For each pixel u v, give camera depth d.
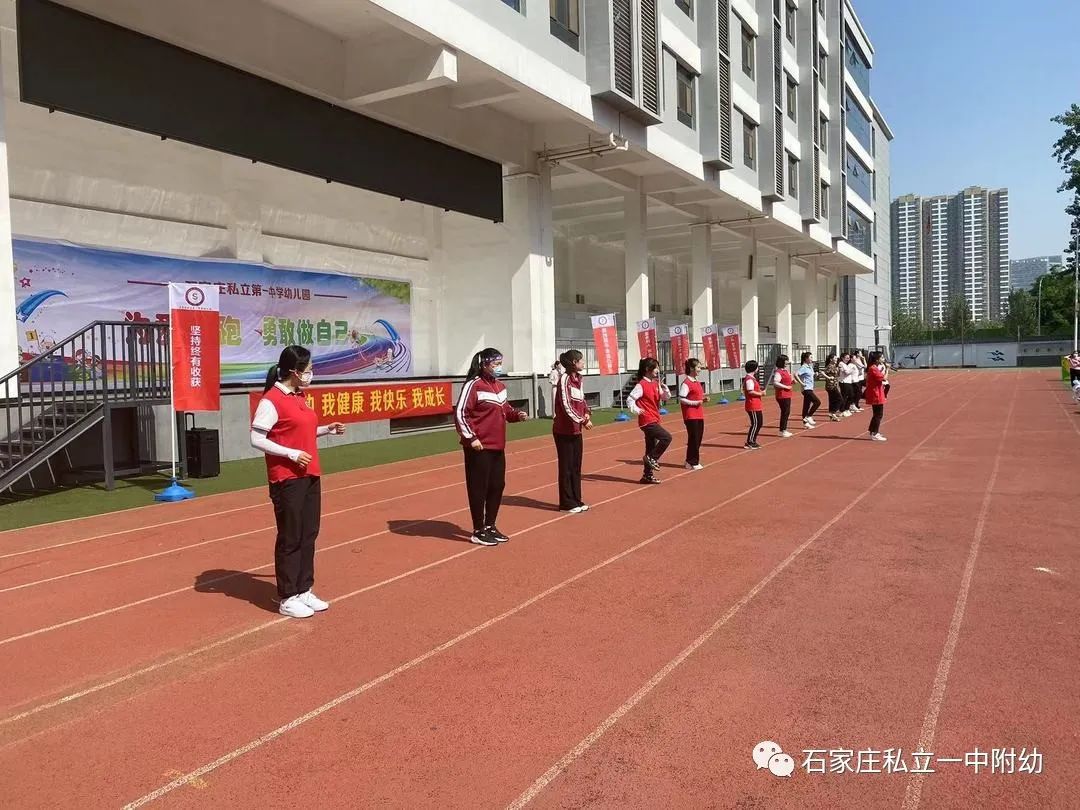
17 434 10.22
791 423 19.36
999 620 4.80
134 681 4.23
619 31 19.25
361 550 7.04
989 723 3.52
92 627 5.11
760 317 56.53
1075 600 5.14
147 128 12.00
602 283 36.00
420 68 14.29
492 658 4.43
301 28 14.21
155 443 12.25
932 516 7.86
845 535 7.15
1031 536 6.92
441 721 3.68
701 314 31.42
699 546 6.89
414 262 21.34
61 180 13.41
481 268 21.80
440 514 8.68
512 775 3.19
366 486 10.69
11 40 12.48
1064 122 40.81
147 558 6.92
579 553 6.76
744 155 29.55
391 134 16.89
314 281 18.30
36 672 4.39
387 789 3.11
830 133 42.34
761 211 30.95
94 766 3.34
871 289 63.44
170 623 5.16
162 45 12.22
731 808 2.93
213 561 6.80
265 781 3.19
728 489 9.81
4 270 10.12
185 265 15.37
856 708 3.69
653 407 10.39
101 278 13.93
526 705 3.82
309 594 5.37
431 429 18.38
